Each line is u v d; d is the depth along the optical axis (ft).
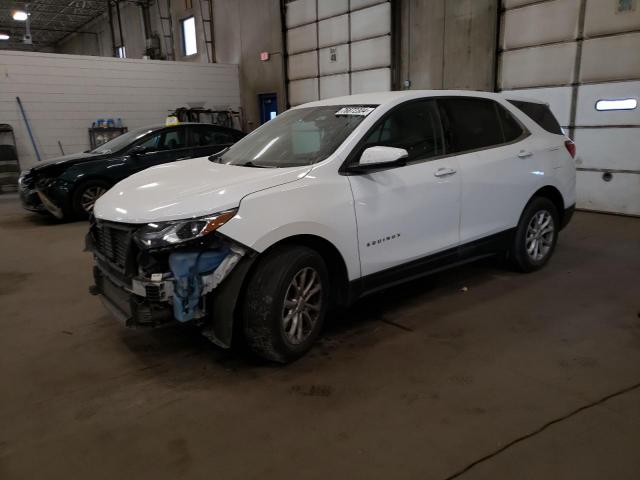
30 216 27.99
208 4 51.39
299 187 9.50
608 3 22.59
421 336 10.84
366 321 11.73
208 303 9.11
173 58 59.88
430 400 8.38
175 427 7.86
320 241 9.99
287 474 6.74
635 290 13.25
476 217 12.64
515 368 9.37
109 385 9.21
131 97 42.78
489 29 28.04
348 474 6.70
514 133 13.85
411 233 11.23
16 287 15.15
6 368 9.96
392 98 11.49
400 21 33.47
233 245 8.77
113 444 7.49
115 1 64.34
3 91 36.96
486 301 12.73
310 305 9.90
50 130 39.22
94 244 10.98
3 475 6.88
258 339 9.30
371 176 10.49
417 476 6.62
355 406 8.28
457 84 30.50
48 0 63.87
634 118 22.53
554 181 14.47
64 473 6.90
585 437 7.30
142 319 8.93
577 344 10.28
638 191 22.88
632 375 9.03
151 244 8.57
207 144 27.55
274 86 45.50
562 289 13.44
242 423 7.91
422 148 11.64
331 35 38.55
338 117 11.43
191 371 9.64
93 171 24.82
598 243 18.17
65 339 11.27
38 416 8.27
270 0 43.60
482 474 6.62
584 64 23.91
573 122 24.79
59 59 38.83
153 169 12.05
